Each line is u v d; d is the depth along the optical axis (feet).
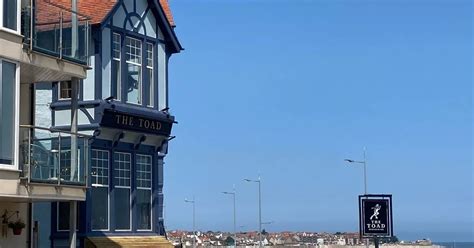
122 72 92.32
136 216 93.86
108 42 90.84
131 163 93.76
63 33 75.82
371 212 121.90
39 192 67.36
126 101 92.89
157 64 98.07
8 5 65.41
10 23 65.57
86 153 75.10
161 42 99.19
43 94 89.66
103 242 87.35
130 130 92.43
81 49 76.02
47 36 73.31
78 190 72.64
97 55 89.15
